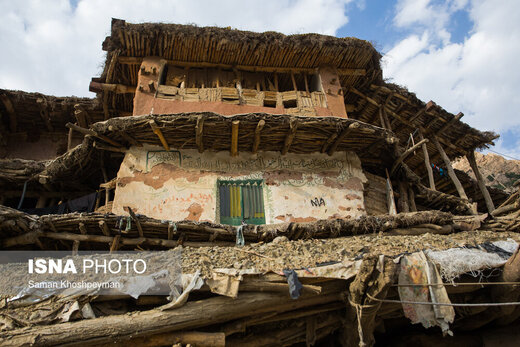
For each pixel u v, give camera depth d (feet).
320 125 39.83
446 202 50.90
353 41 48.32
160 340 21.50
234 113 43.75
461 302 28.78
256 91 46.29
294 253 26.13
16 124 55.52
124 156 40.88
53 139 57.57
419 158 67.77
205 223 29.27
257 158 42.32
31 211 40.83
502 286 27.02
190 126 37.65
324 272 23.79
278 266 24.00
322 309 26.27
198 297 23.31
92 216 27.04
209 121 37.29
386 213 44.60
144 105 42.42
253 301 22.89
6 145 55.01
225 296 22.66
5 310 20.95
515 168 137.28
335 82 49.26
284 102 47.26
